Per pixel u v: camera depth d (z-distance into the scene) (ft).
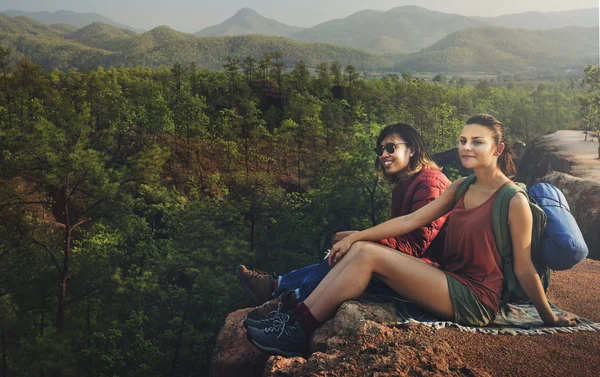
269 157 231.71
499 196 12.87
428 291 13.11
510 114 376.07
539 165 126.41
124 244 103.04
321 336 13.80
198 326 87.20
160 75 361.71
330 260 14.32
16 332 80.89
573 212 68.18
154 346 77.25
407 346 12.04
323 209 102.12
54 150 90.27
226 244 90.68
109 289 88.89
